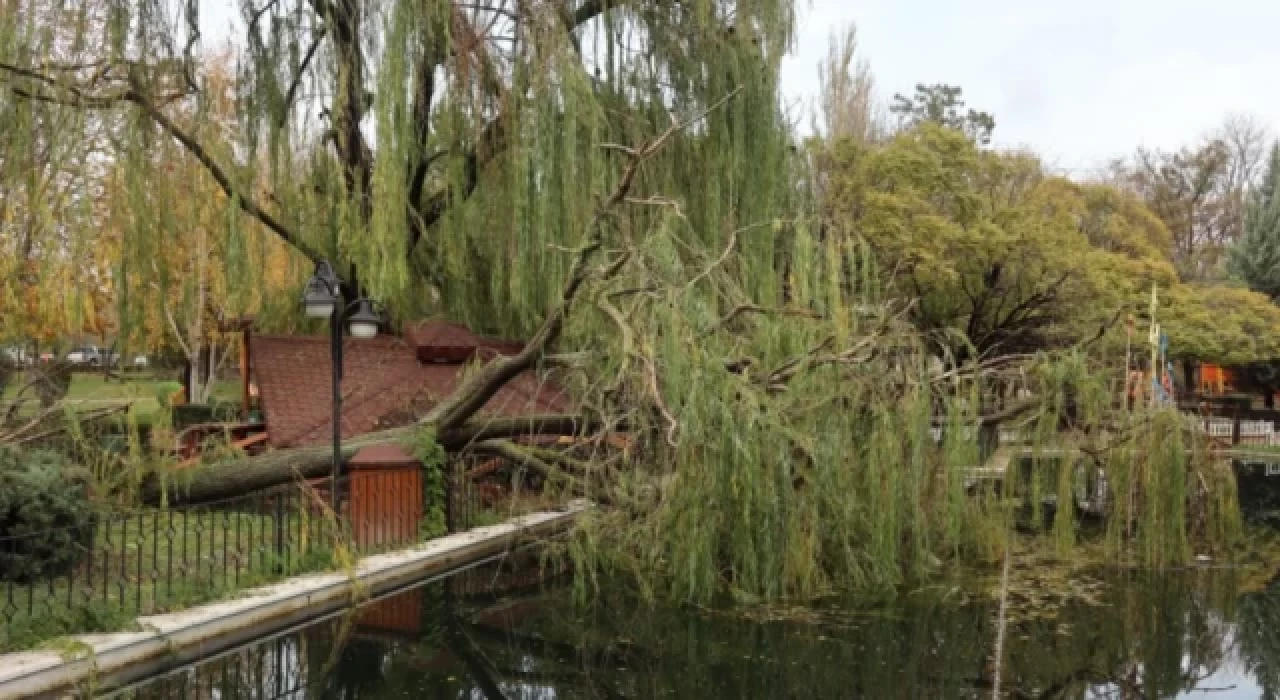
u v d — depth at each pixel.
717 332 7.41
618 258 8.12
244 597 6.74
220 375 29.42
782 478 7.06
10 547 6.15
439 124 10.88
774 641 6.80
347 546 8.05
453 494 9.66
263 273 10.80
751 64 11.47
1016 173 24.05
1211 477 9.76
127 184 9.55
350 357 12.38
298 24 10.79
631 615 7.52
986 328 23.05
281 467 9.17
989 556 9.16
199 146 9.88
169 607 6.32
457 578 8.59
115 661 5.56
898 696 5.84
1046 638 6.98
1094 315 20.75
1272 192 36.31
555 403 11.34
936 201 21.47
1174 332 22.06
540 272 10.40
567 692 5.94
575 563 8.47
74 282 9.78
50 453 7.23
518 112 10.53
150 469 8.57
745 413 6.82
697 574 6.99
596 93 11.32
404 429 9.77
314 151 10.90
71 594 6.06
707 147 11.35
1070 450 9.34
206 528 8.49
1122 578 8.74
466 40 10.66
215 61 12.75
